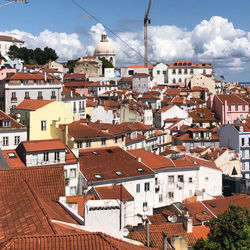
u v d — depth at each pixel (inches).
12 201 1702.8
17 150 3378.4
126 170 3380.9
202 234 2252.7
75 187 3253.0
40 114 4087.1
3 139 3870.6
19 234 1286.9
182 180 3693.4
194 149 5231.3
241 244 1872.5
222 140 5531.5
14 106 5059.1
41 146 3240.7
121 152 3732.8
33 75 5359.3
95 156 3558.1
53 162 3228.3
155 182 3577.8
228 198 3024.1
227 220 1923.0
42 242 1191.6
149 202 3400.6
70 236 1227.2
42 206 1539.1
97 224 1771.7
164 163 3686.0
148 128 5408.5
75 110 5748.0
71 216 1831.9
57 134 4018.2
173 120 6860.2
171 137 5935.0
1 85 5123.0
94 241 1223.5
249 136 5315.0
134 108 6850.4
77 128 4074.8
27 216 1445.6
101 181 3169.3
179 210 2800.2
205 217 2600.9
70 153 3373.5
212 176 3806.6
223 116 7440.9
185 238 1973.4
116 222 1812.3
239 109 7514.8
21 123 4222.4
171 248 1911.9
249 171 5206.7
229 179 4153.5
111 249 1206.9
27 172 2183.8
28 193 1732.3
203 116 7362.2
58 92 5398.6
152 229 2203.5
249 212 2139.5
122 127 4749.0
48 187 2137.1
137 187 3344.0
